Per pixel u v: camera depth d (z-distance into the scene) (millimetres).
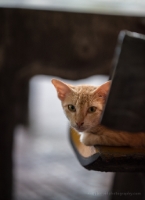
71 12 2549
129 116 1085
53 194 3225
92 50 2600
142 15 2613
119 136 1469
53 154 4188
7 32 2543
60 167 3834
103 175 3676
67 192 3266
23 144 4488
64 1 3133
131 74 1103
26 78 2654
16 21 2539
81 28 2572
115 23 2588
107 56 2619
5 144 2744
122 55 1125
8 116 2686
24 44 2574
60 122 5363
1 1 2910
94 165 1253
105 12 2611
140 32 2627
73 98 1794
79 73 2648
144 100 1085
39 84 6793
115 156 1215
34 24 2551
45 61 2611
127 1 3336
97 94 1740
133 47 1121
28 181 3475
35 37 2570
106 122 1091
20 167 3795
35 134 4852
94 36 2586
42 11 2537
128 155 1217
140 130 1094
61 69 2631
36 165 3869
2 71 2582
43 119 5434
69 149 4352
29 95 5188
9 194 2883
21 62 2600
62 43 2590
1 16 2523
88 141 1537
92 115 1720
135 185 2256
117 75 1108
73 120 1771
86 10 2633
